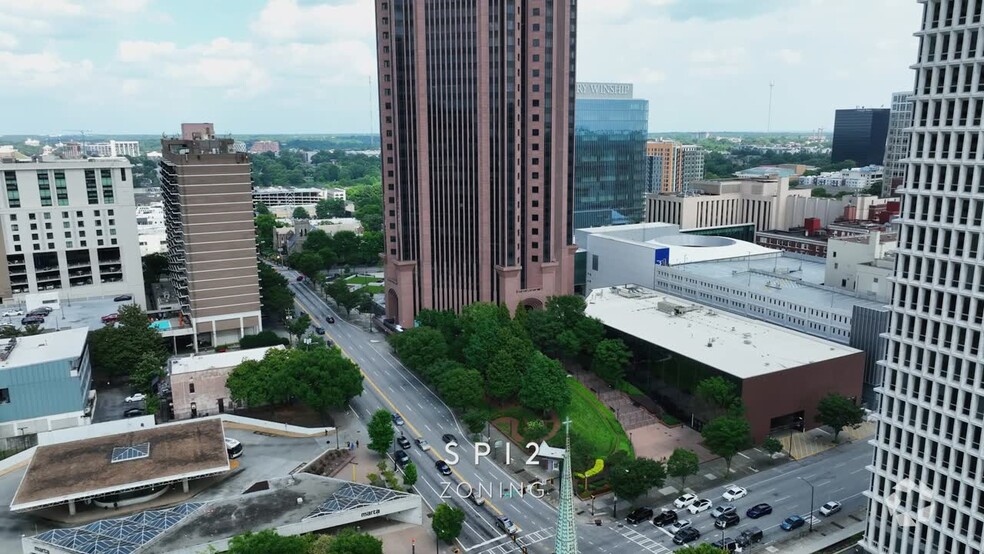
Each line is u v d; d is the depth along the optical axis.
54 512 136.38
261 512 129.50
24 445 170.12
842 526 130.12
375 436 153.25
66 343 186.75
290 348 199.38
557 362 178.75
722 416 154.62
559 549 91.62
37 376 169.25
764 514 133.75
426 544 127.62
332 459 158.38
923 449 107.56
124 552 116.69
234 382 178.25
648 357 188.50
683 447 162.50
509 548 125.25
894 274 111.00
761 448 162.00
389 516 135.88
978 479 98.75
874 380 182.75
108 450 148.88
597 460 149.25
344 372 178.50
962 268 99.38
